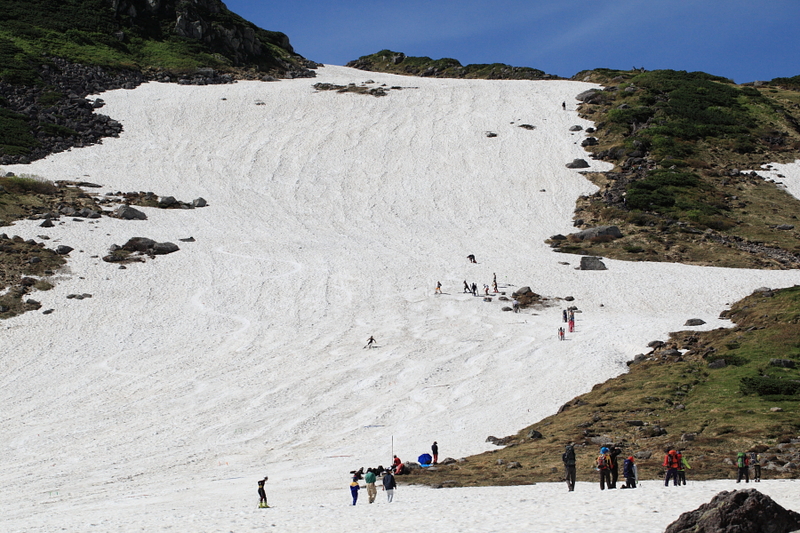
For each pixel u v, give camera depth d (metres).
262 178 89.88
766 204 85.25
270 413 37.66
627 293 58.22
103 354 46.06
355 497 22.30
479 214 81.50
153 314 52.62
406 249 69.56
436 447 29.84
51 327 49.81
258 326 51.03
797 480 22.09
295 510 21.19
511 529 15.27
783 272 62.88
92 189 80.69
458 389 40.34
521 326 51.00
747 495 13.17
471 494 22.55
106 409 38.25
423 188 88.19
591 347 45.59
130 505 24.00
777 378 34.97
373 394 40.16
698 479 23.06
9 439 34.31
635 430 31.03
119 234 67.44
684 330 47.53
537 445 30.53
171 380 42.34
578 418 33.84
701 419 30.97
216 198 82.12
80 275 58.16
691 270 63.81
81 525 19.77
